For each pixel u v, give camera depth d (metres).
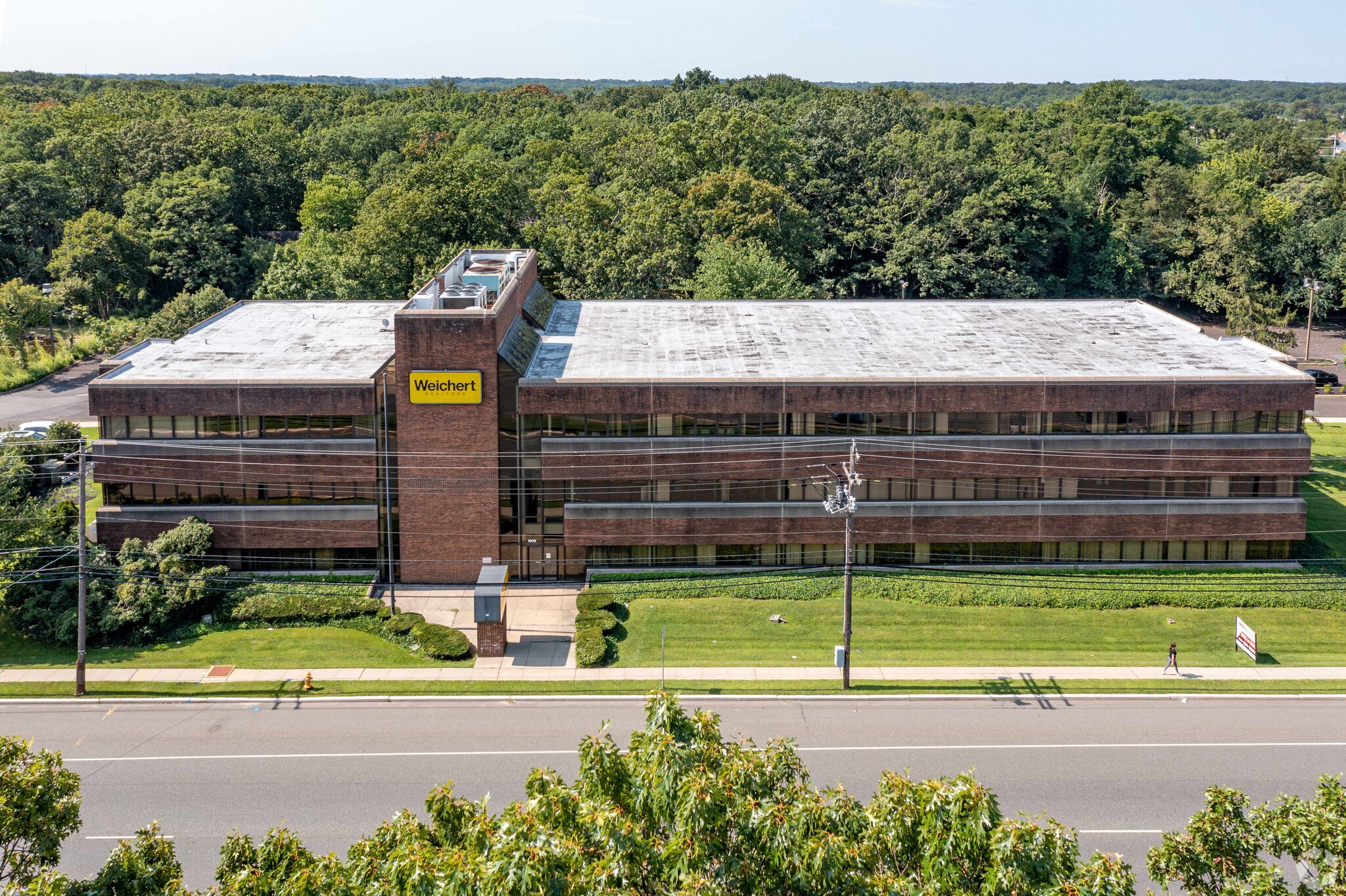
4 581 55.03
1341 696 49.94
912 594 59.06
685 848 22.59
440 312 57.75
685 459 59.84
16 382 99.31
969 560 61.97
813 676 51.34
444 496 59.81
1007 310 78.44
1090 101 192.75
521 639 54.91
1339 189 158.62
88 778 42.03
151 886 25.39
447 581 60.81
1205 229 140.62
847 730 46.41
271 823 38.88
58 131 150.88
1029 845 23.23
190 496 59.34
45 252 133.88
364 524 59.72
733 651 53.78
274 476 59.19
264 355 65.06
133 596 54.12
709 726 26.50
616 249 100.12
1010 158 142.25
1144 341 69.69
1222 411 60.22
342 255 100.81
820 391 59.22
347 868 24.50
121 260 122.50
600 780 25.56
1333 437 88.12
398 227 101.38
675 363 63.38
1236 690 50.28
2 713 47.28
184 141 145.88
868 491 60.69
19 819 25.47
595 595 57.78
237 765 43.12
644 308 78.06
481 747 44.78
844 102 177.75
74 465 73.75
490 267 72.44
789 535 60.66
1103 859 23.47
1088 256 143.62
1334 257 137.25
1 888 25.73
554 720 47.31
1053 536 60.84
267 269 128.38
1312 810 25.45
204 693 49.16
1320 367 116.88
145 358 63.88
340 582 59.56
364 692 49.28
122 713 47.53
